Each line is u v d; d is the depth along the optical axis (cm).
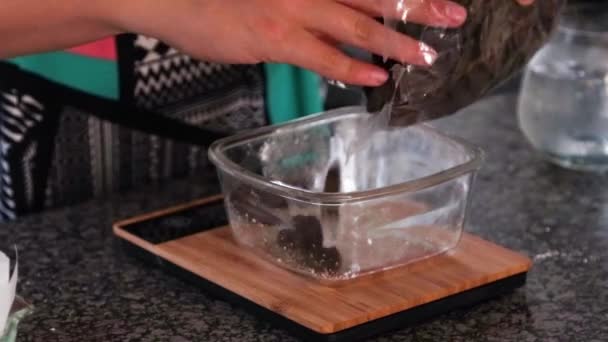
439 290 108
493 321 108
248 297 108
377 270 110
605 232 129
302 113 162
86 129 149
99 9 110
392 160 126
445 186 112
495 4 105
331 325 101
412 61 102
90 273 120
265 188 111
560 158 148
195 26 105
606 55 143
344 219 107
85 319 109
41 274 119
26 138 146
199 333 107
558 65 143
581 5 172
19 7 111
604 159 146
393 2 101
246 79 158
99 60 146
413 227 111
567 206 137
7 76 143
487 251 116
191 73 153
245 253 117
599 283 116
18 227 132
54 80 145
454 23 101
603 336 105
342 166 127
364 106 127
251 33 103
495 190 142
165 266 118
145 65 149
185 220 127
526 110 147
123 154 153
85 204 141
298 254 110
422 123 121
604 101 142
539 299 113
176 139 156
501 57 108
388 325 105
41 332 107
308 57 102
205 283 114
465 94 109
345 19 101
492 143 159
